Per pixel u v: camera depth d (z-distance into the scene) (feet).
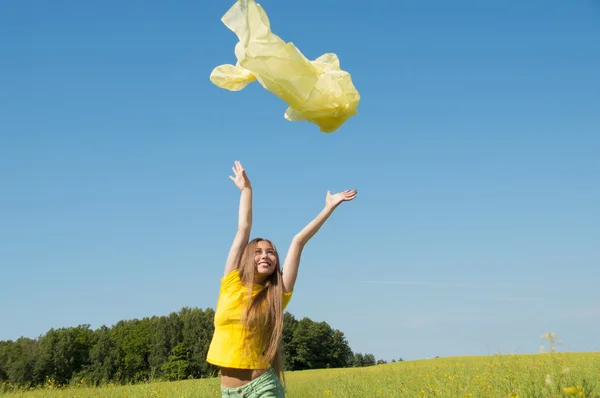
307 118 10.23
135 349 220.02
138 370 216.13
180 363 205.98
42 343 211.82
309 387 46.24
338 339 270.87
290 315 269.23
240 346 10.29
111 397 43.29
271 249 10.91
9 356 205.67
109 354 217.15
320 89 10.02
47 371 204.33
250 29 9.57
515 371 31.04
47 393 46.83
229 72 10.88
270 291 10.73
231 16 9.64
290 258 11.53
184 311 225.35
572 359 34.96
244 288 10.61
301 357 259.39
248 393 10.27
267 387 10.24
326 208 11.78
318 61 10.68
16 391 49.85
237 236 11.33
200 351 212.02
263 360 10.37
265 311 10.45
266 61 9.59
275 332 10.53
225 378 10.53
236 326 10.38
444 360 67.31
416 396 27.37
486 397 23.25
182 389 41.83
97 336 226.99
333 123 10.25
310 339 263.08
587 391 16.98
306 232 11.71
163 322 220.84
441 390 27.07
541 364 30.58
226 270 11.09
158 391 43.04
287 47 9.59
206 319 220.84
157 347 215.51
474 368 39.14
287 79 9.75
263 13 9.61
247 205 11.51
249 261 10.76
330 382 46.11
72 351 213.25
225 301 10.55
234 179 11.84
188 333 216.74
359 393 32.83
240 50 9.64
